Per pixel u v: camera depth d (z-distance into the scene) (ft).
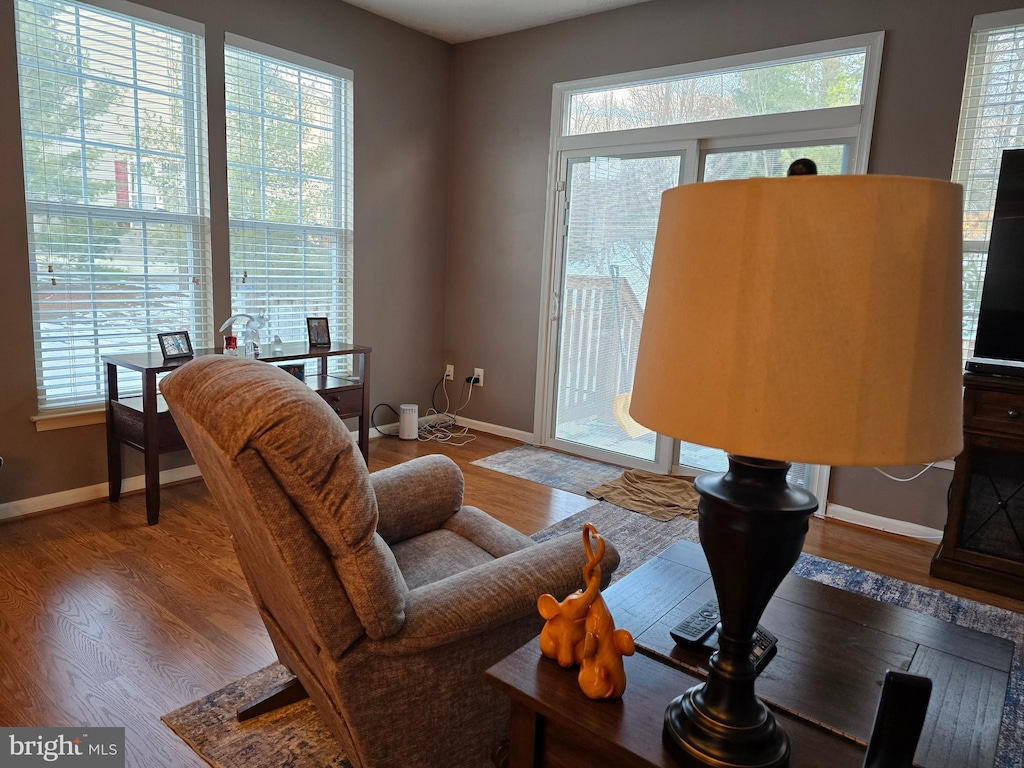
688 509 11.34
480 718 4.87
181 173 11.01
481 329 15.64
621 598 4.89
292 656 5.05
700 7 11.75
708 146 12.01
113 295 10.47
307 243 13.12
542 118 13.97
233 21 11.23
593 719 3.24
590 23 13.10
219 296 11.68
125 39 10.08
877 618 4.75
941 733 3.55
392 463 13.32
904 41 9.86
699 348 2.34
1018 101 9.20
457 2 12.64
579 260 13.84
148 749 5.40
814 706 3.67
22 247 9.41
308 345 12.18
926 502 10.27
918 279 2.15
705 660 4.02
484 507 11.23
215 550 8.95
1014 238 8.43
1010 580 8.57
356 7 13.08
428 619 4.31
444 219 15.79
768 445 2.18
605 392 13.79
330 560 4.00
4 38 8.90
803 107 10.99
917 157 9.94
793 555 2.68
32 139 9.37
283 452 3.60
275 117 12.21
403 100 14.34
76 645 6.74
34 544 8.98
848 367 2.12
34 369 9.73
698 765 2.86
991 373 8.55
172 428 9.79
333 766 5.30
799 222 2.14
